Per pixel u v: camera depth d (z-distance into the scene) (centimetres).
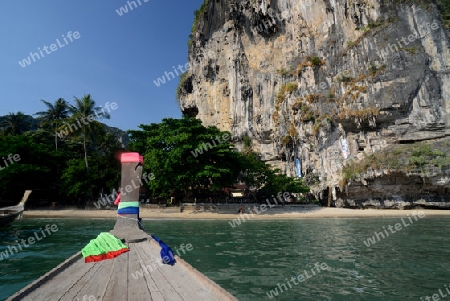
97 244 679
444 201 3938
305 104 5388
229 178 3672
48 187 4003
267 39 6606
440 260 1036
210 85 7156
